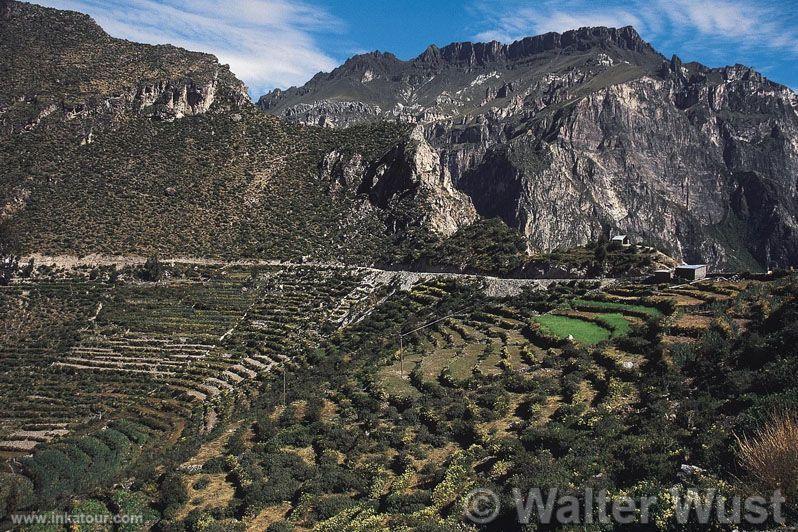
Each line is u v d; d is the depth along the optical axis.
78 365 112.06
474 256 136.62
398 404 68.06
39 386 105.25
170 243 154.75
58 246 144.75
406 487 47.28
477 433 53.78
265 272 148.75
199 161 188.88
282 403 82.12
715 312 71.25
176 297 135.62
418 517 39.88
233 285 141.75
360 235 169.88
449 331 95.94
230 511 50.06
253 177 189.75
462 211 181.88
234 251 157.00
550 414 55.44
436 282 127.31
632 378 58.69
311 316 126.12
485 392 64.81
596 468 39.38
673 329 67.81
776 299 66.69
